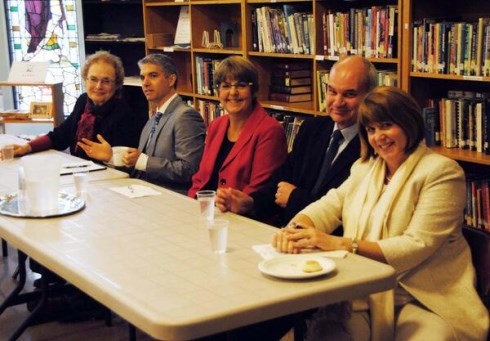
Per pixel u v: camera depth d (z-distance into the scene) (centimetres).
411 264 220
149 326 166
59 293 356
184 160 358
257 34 475
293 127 450
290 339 243
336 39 412
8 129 700
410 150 232
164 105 374
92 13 641
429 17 371
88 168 351
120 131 400
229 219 258
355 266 201
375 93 231
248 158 314
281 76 472
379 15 381
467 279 226
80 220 256
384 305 221
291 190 283
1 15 691
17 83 539
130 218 258
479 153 345
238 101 318
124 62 652
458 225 227
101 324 363
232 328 170
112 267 203
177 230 242
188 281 190
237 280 191
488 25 331
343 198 252
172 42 594
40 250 221
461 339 221
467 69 341
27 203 274
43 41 702
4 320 363
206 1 512
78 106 420
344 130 280
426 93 377
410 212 228
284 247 216
